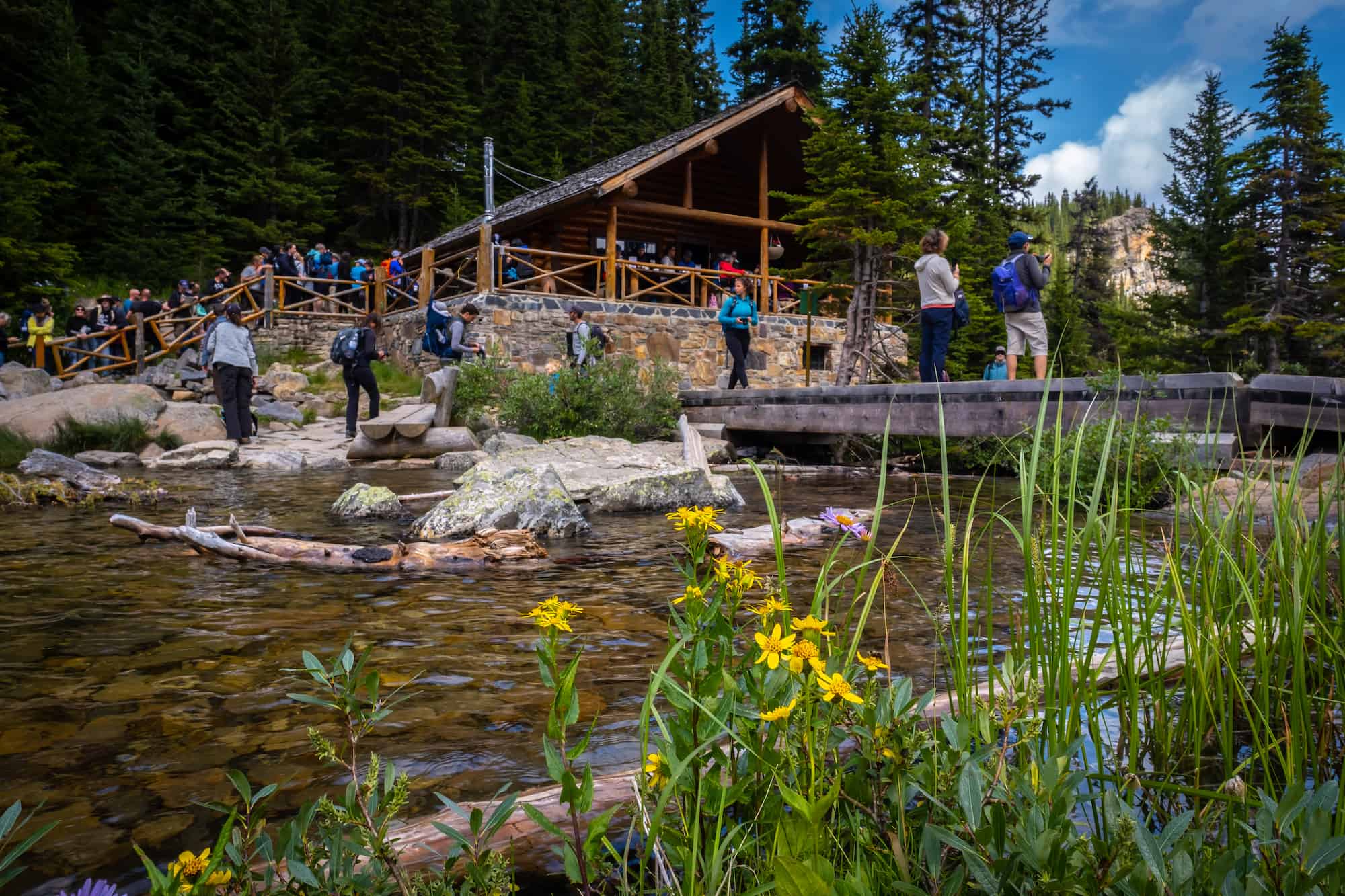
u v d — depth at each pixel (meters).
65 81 29.22
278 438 12.62
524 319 17.00
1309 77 25.97
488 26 45.06
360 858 1.37
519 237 21.69
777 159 21.75
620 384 12.82
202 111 34.38
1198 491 2.12
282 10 34.88
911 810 1.19
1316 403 5.79
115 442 11.25
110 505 6.83
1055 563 1.52
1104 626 2.59
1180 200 28.61
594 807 1.62
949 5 30.14
